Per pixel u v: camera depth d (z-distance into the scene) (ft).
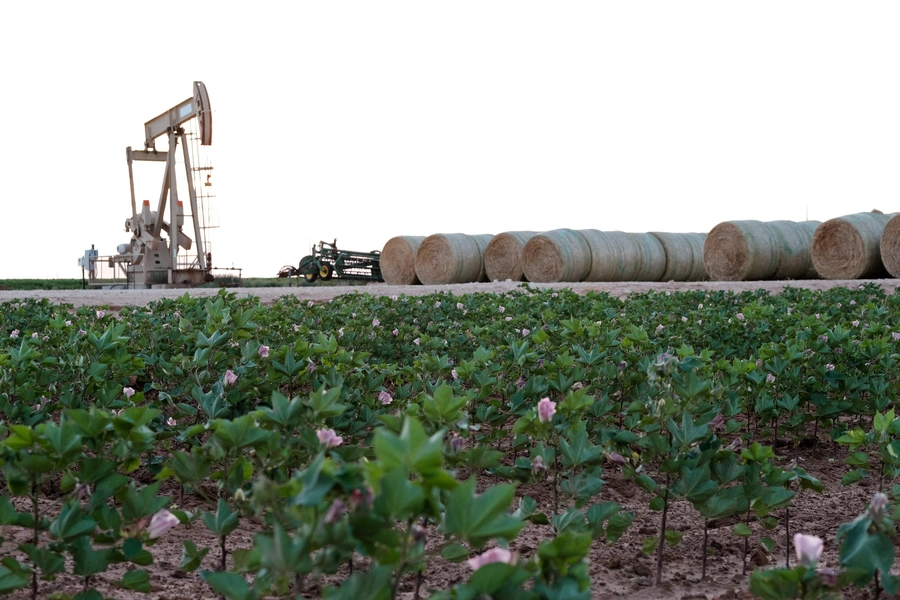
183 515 13.33
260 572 10.16
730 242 101.71
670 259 110.32
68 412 12.35
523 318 37.78
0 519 11.71
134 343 29.48
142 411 12.72
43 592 13.51
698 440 15.33
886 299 53.06
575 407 16.63
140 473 21.36
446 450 13.19
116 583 11.85
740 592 14.47
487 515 7.83
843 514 20.20
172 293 81.82
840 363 27.99
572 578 8.36
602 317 39.40
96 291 88.12
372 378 22.16
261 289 84.99
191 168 125.29
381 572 7.70
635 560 16.69
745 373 25.05
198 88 119.34
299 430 14.16
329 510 7.80
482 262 116.98
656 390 17.39
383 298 46.57
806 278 104.27
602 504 14.57
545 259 104.83
